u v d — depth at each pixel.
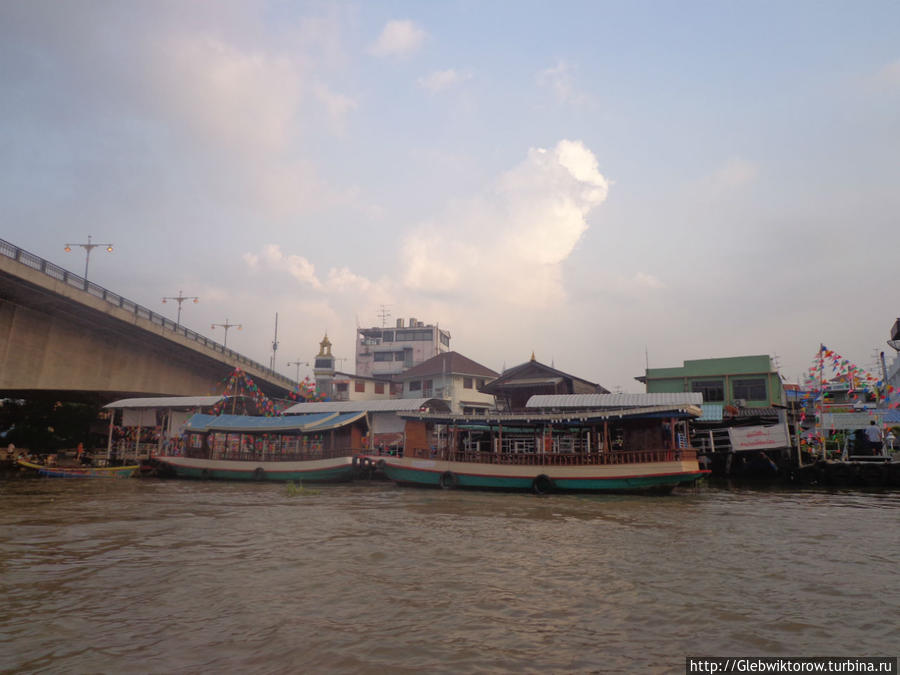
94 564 10.23
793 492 26.52
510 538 13.08
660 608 7.86
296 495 23.64
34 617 7.35
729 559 10.94
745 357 38.59
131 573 9.59
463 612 7.62
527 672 5.76
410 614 7.52
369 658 6.06
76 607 7.77
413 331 74.69
